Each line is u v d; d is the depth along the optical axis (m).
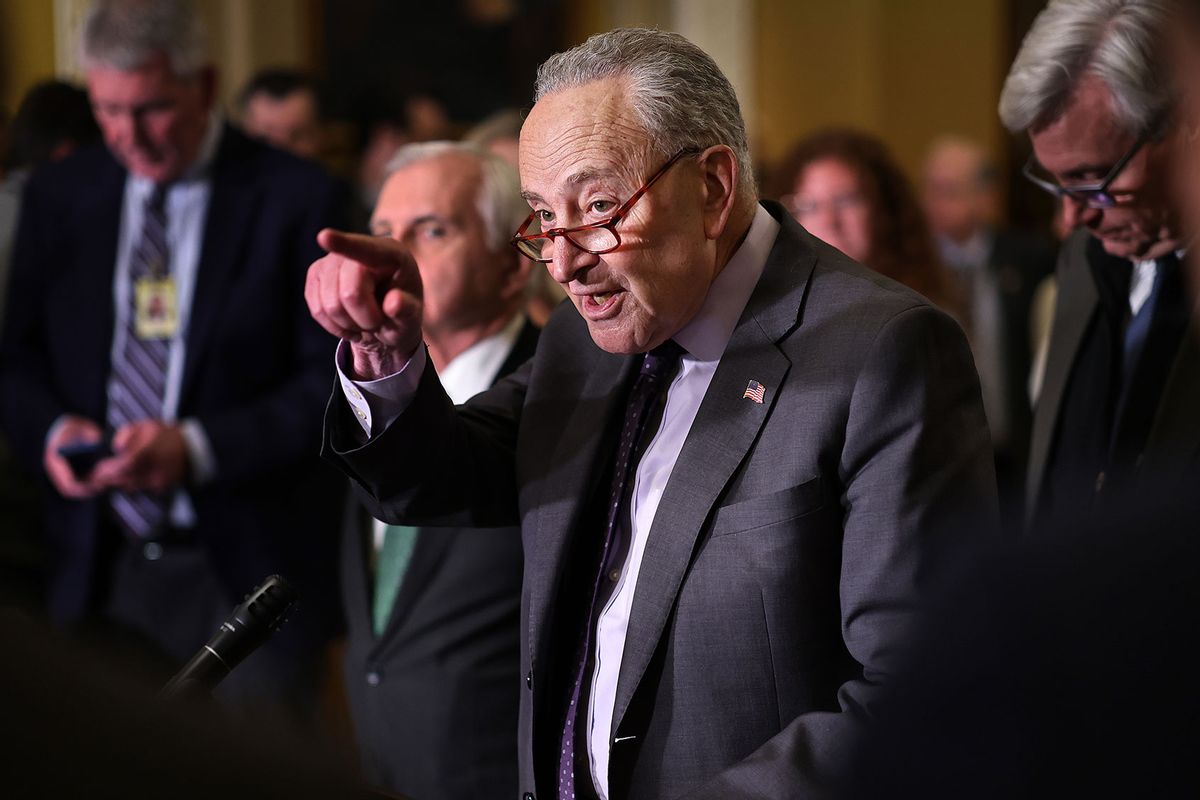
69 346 8.34
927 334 3.88
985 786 1.53
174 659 8.03
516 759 5.79
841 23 21.75
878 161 9.12
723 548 3.89
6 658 1.44
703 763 3.88
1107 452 5.55
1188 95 1.74
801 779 3.46
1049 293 11.48
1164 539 1.56
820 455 3.85
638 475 4.20
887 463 3.76
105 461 7.72
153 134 7.91
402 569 6.16
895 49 22.38
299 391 8.05
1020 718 1.53
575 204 3.88
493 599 5.84
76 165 8.66
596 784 4.09
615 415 4.34
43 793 1.39
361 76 18.75
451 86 19.44
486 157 6.32
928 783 1.55
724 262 4.15
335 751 1.56
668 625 3.93
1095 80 4.90
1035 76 5.03
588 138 3.82
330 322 3.91
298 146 13.03
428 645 5.87
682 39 4.02
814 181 8.99
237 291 8.11
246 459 7.87
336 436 4.18
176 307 8.24
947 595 1.64
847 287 4.07
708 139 3.92
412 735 5.83
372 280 3.88
